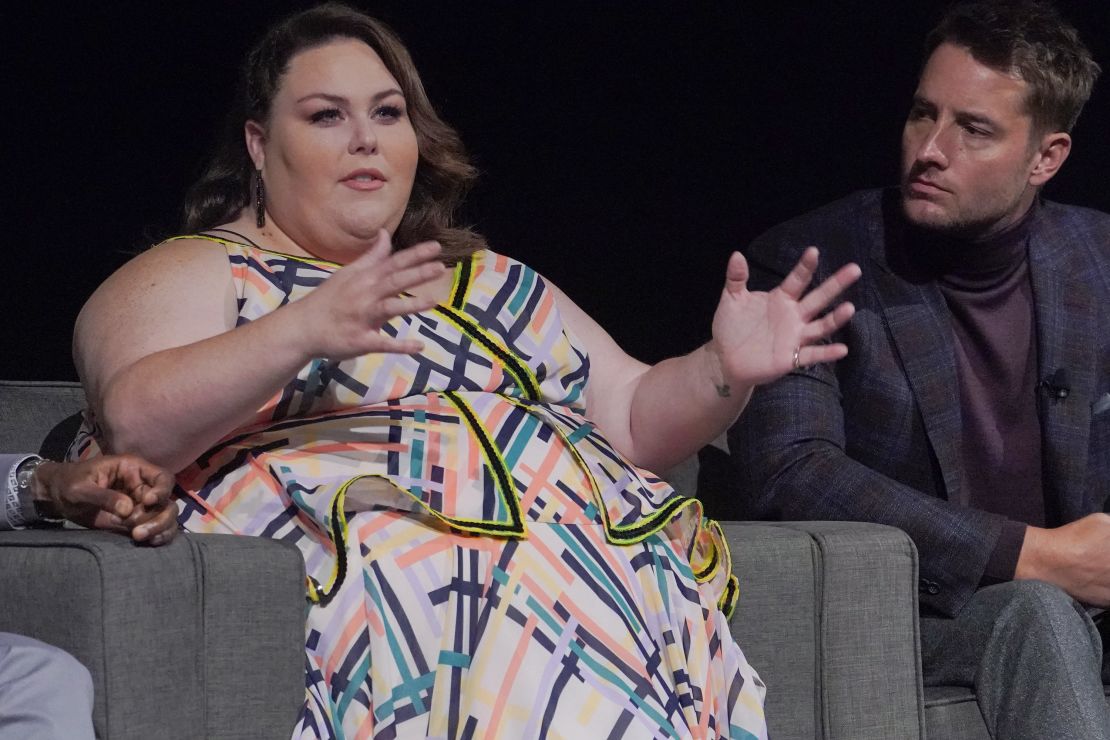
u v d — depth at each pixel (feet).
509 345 24.17
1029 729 25.39
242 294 22.72
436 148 26.25
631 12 45.62
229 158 25.46
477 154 44.21
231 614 18.92
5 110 38.37
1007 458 28.66
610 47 45.52
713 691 22.15
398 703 19.66
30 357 38.70
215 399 19.83
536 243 44.98
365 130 24.14
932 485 28.50
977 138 27.76
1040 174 28.73
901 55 45.60
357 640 20.01
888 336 28.78
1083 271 29.43
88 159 39.17
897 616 24.80
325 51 24.62
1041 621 25.48
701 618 22.54
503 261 25.66
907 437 28.45
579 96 45.32
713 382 24.32
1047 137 28.32
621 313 45.85
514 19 44.52
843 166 46.24
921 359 28.48
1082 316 29.01
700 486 32.07
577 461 22.75
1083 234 29.99
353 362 22.29
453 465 21.76
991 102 27.63
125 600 17.83
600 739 19.85
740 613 23.71
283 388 21.61
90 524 19.42
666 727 20.31
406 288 19.06
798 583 24.13
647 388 25.59
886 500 27.07
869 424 28.66
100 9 39.04
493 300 24.63
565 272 45.37
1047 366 28.63
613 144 45.65
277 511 21.18
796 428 28.27
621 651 20.80
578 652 20.45
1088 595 26.61
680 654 21.80
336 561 20.22
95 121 39.17
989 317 28.96
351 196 24.21
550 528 21.61
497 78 44.39
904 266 29.19
